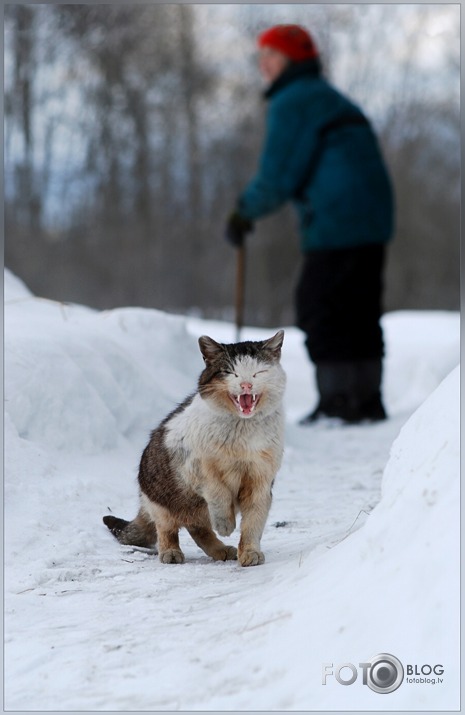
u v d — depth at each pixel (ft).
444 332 86.94
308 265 61.41
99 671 20.04
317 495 38.58
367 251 60.49
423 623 17.24
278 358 27.61
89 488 33.78
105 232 146.72
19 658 21.16
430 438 20.48
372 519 20.70
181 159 160.25
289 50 60.70
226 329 88.63
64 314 45.39
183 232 157.38
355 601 18.98
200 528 29.32
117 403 40.34
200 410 27.43
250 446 26.84
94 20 103.60
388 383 74.54
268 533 31.78
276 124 60.08
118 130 148.87
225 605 23.24
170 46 152.87
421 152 159.94
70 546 29.45
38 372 37.06
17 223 129.49
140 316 48.42
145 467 29.55
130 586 25.81
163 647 20.88
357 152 59.93
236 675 18.92
